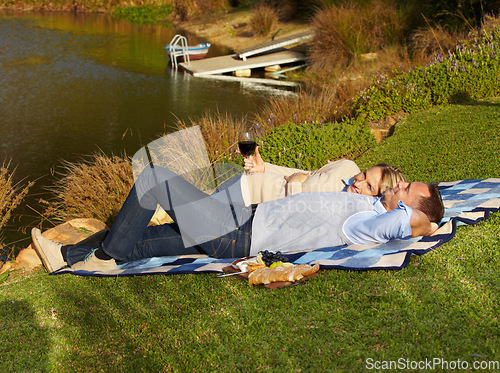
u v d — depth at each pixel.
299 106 7.84
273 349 2.21
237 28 21.19
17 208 5.94
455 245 2.89
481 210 3.22
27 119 9.73
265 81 13.30
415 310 2.32
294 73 14.09
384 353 2.07
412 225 2.82
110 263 3.10
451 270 2.62
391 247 2.88
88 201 5.25
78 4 29.06
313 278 2.72
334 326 2.30
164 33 21.72
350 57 12.60
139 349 2.38
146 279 2.99
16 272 3.47
